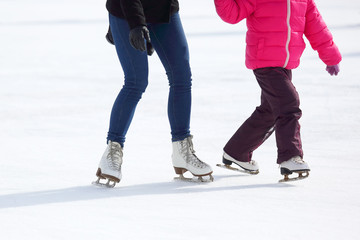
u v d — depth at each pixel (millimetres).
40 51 36219
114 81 24953
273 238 7348
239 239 7312
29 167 11469
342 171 11062
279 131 10273
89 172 11117
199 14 64625
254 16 10672
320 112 17250
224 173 11242
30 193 9539
